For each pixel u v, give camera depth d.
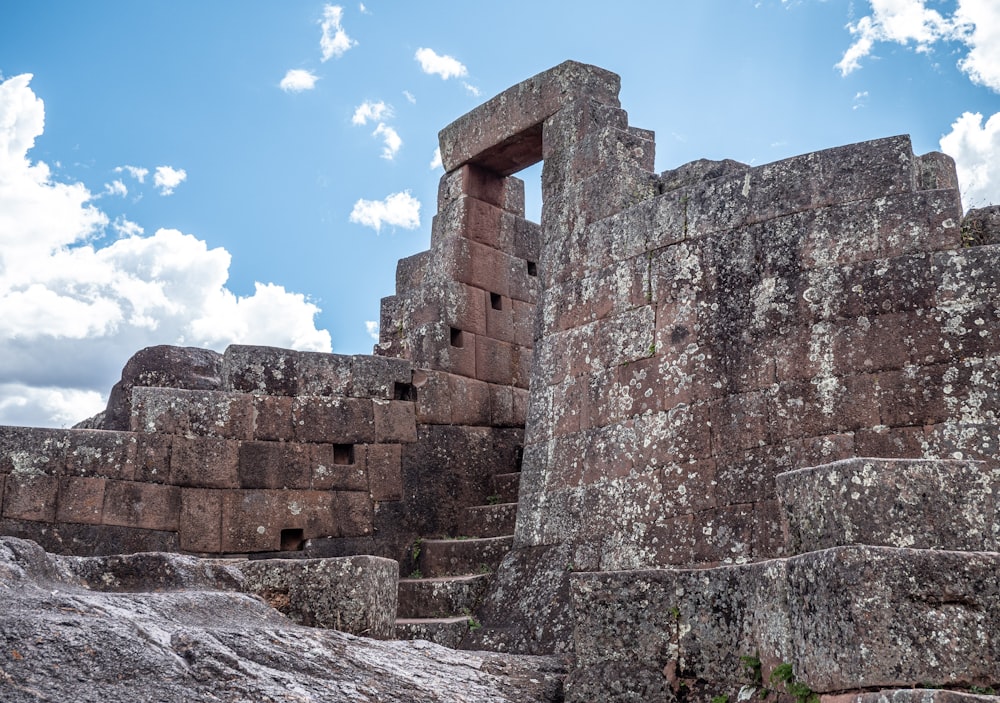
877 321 8.02
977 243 8.20
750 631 6.38
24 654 4.47
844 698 5.10
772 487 8.12
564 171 10.83
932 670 4.91
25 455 9.65
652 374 9.19
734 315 8.77
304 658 5.50
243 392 10.82
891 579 5.05
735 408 8.54
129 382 11.38
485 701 6.09
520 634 8.77
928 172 8.98
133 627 4.98
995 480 5.53
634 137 10.46
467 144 12.49
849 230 8.35
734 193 9.05
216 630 5.42
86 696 4.34
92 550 9.66
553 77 11.30
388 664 5.93
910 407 7.73
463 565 10.70
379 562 7.46
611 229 9.98
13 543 5.94
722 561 8.27
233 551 10.34
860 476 5.58
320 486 10.91
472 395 12.16
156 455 10.17
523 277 13.09
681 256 9.26
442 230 12.80
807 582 5.45
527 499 10.03
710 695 6.56
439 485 11.58
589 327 9.95
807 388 8.19
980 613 5.00
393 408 11.53
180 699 4.52
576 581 7.35
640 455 9.08
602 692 6.89
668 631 6.87
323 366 11.27
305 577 7.15
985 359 7.57
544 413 10.18
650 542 8.77
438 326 12.03
